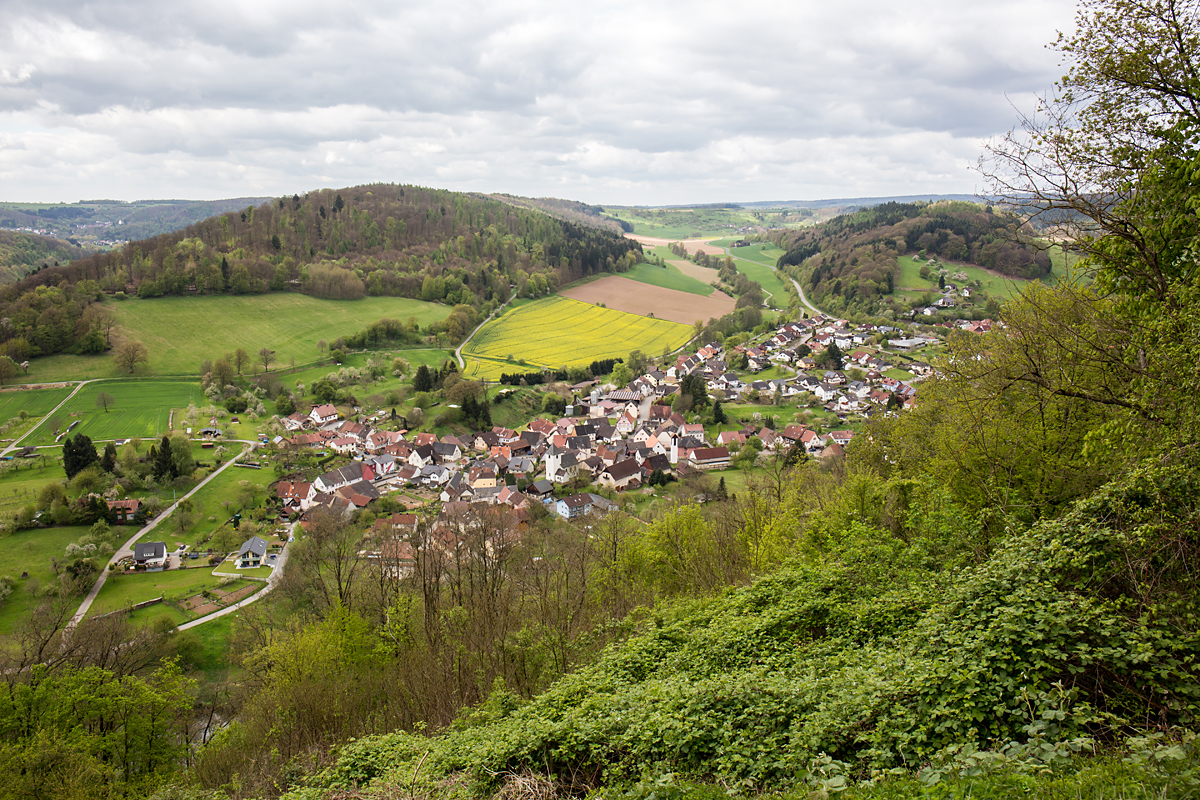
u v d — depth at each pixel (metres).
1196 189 12.27
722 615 16.70
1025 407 20.34
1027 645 8.99
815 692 10.05
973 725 8.26
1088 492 17.08
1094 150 14.06
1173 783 6.04
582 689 14.09
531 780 10.46
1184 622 9.05
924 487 20.48
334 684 24.14
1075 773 6.62
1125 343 14.92
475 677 20.55
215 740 23.62
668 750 9.95
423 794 11.19
